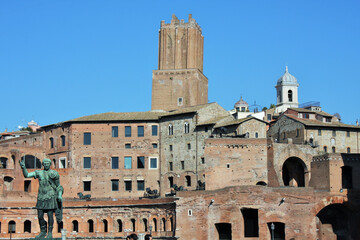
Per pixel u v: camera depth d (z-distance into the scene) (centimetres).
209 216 10662
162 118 13312
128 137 13350
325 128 12975
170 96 14625
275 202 10644
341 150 13075
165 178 13100
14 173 12681
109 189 13200
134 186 13188
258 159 11888
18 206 11788
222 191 10688
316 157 11388
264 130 12675
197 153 12700
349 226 11100
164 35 14912
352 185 11106
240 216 10606
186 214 10775
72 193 13125
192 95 14562
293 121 13138
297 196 10681
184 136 12950
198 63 15000
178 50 14800
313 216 10694
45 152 13862
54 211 5909
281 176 11875
